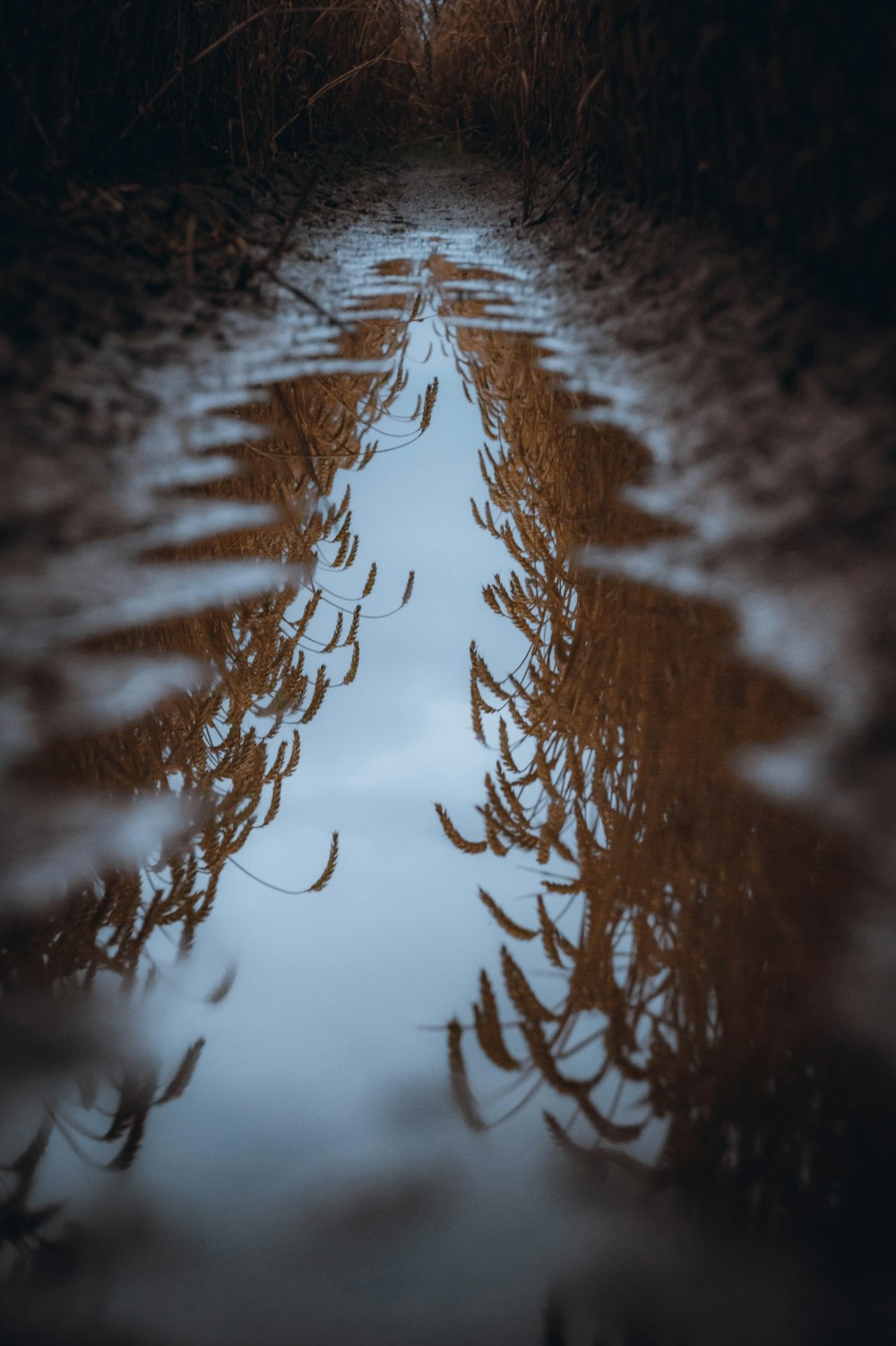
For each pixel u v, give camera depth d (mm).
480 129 5969
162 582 1528
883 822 1025
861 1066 841
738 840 1081
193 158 3525
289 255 3355
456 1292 713
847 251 1856
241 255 2916
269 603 1739
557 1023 968
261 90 3926
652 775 1239
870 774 1087
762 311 2018
